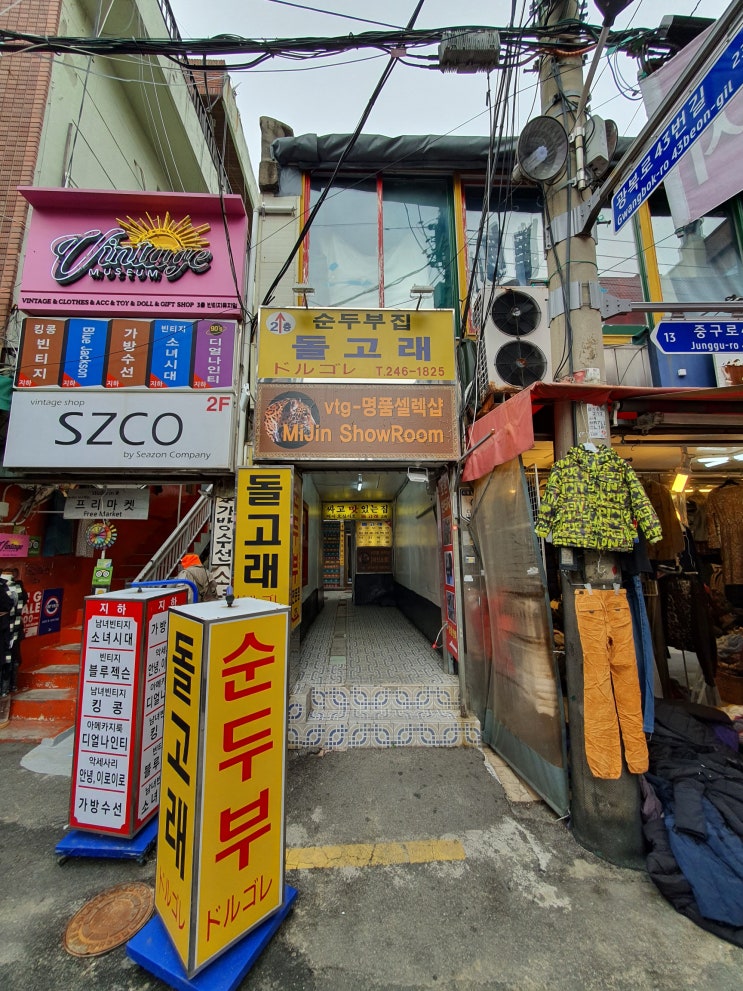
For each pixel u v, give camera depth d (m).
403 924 2.11
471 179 5.55
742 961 1.91
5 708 4.42
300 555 4.77
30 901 2.27
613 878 2.38
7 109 4.81
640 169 2.30
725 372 4.85
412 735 3.88
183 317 4.52
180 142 7.84
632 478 2.76
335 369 4.33
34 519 4.92
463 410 4.45
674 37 3.91
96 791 2.67
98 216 4.55
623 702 2.60
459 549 4.26
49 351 4.26
